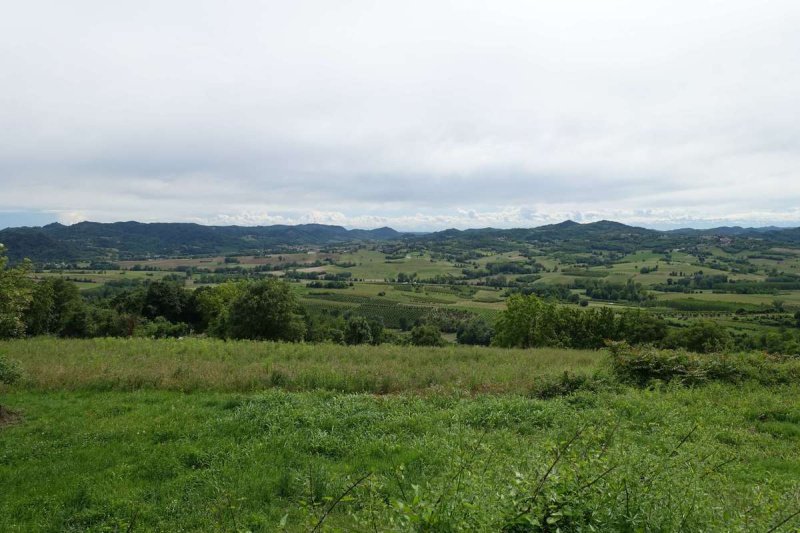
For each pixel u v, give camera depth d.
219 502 6.06
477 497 3.71
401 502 3.35
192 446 8.06
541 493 3.84
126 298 51.44
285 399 10.94
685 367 13.31
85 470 7.24
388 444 7.96
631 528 3.61
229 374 13.45
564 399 11.05
